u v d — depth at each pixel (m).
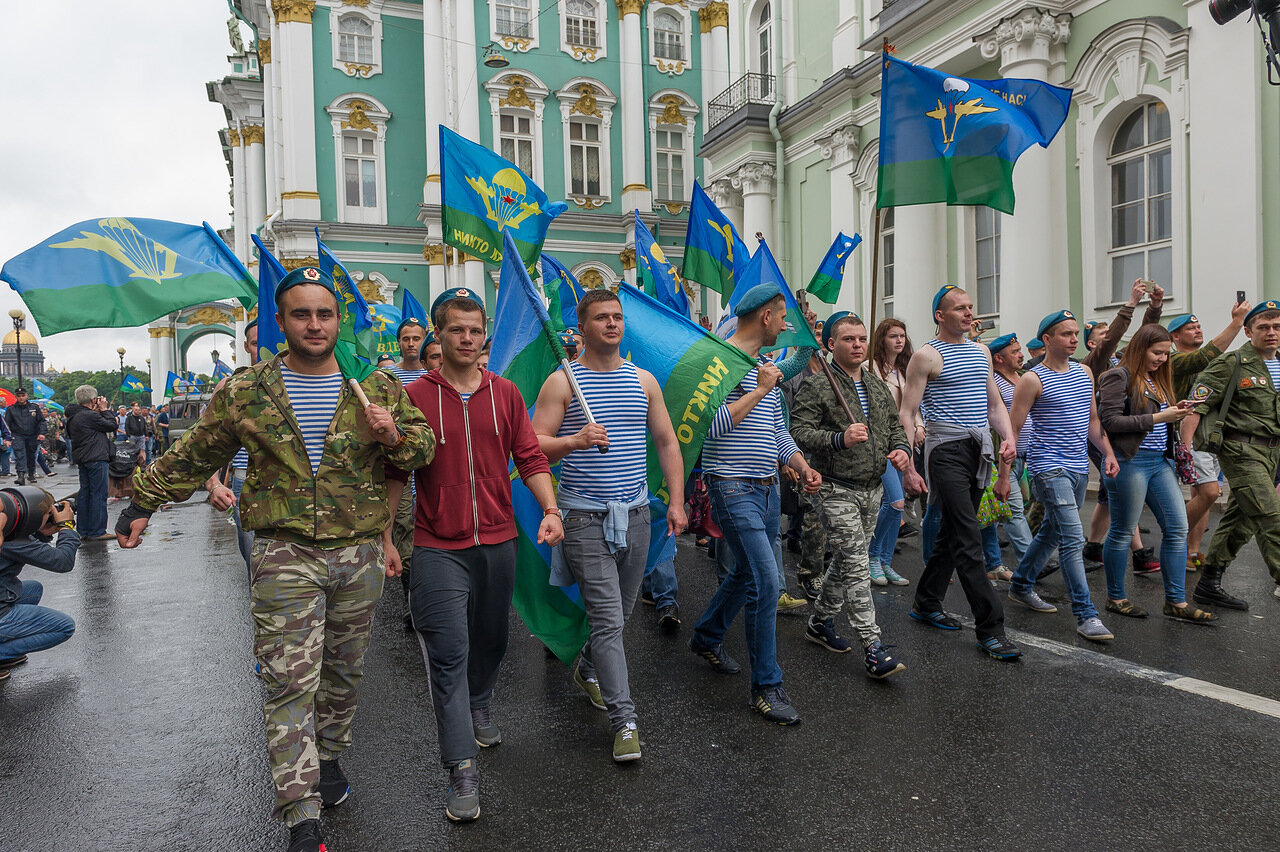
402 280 26.86
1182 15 10.27
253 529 2.88
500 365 4.04
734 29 19.62
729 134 18.30
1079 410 5.16
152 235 4.05
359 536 2.94
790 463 4.45
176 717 4.22
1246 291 9.64
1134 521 5.32
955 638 5.05
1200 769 3.29
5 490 4.96
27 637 4.94
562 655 4.04
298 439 2.86
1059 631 5.12
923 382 4.80
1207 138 9.97
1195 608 5.27
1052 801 3.09
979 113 5.43
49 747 3.87
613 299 3.67
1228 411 5.28
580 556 3.58
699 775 3.40
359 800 3.30
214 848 2.98
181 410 27.73
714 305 26.47
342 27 26.48
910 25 13.56
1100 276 11.45
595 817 3.10
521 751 3.69
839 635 5.21
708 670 4.65
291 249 26.02
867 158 15.49
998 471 5.87
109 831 3.11
